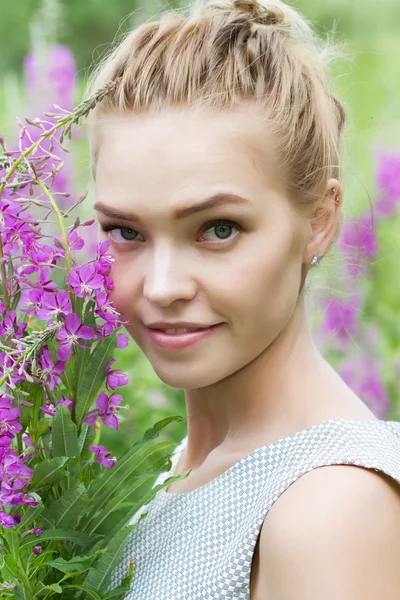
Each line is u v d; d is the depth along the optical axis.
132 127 2.41
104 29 16.67
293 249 2.47
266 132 2.40
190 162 2.34
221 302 2.37
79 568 2.39
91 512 2.51
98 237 2.58
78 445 2.47
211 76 2.40
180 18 2.60
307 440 2.38
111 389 2.52
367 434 2.35
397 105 8.26
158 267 2.36
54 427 2.41
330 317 6.12
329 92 2.75
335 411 2.49
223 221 2.36
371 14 17.61
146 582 2.54
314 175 2.53
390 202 6.91
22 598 2.32
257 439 2.56
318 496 2.16
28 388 2.43
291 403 2.56
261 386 2.58
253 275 2.38
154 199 2.35
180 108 2.38
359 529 2.09
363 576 2.05
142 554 2.60
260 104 2.42
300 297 2.62
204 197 2.33
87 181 6.83
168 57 2.44
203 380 2.43
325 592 2.04
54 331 2.34
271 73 2.48
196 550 2.48
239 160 2.36
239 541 2.31
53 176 2.40
